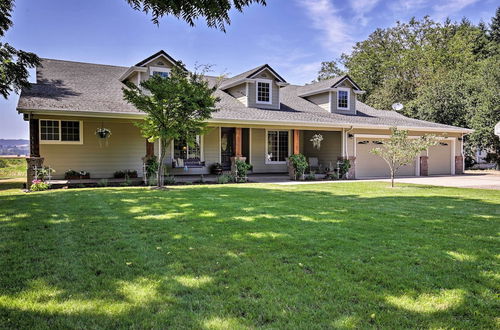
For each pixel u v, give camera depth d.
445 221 5.55
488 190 10.36
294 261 3.58
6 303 2.62
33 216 5.75
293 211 6.36
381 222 5.43
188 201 7.52
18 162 21.50
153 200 7.63
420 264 3.51
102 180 11.79
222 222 5.36
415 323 2.36
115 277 3.15
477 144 21.00
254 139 16.95
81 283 3.01
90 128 13.31
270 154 17.39
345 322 2.37
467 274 3.25
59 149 12.84
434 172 17.97
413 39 36.09
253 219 5.60
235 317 2.43
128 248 4.02
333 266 3.44
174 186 11.34
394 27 37.12
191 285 2.97
